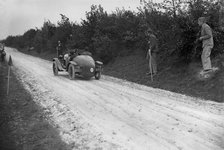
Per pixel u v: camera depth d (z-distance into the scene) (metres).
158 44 15.17
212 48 12.47
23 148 6.28
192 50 13.27
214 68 11.67
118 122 7.34
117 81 14.80
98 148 5.79
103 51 20.50
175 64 14.23
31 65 23.52
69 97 10.44
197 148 5.63
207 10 12.91
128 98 10.16
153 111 8.31
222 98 9.73
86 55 15.73
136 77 15.45
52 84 13.44
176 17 13.55
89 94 10.93
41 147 6.19
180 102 9.49
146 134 6.44
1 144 6.57
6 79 15.12
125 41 20.44
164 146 5.76
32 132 7.22
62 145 6.12
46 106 9.45
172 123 7.17
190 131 6.57
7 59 29.52
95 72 15.27
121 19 21.38
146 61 17.05
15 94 11.55
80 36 23.64
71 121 7.64
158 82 13.45
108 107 8.86
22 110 9.30
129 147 5.76
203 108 8.62
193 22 12.84
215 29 12.57
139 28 18.84
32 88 12.63
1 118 8.51
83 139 6.35
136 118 7.64
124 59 19.55
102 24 22.06
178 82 12.54
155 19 15.55
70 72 15.15
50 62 27.08
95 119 7.65
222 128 6.72
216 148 5.61
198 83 11.48
